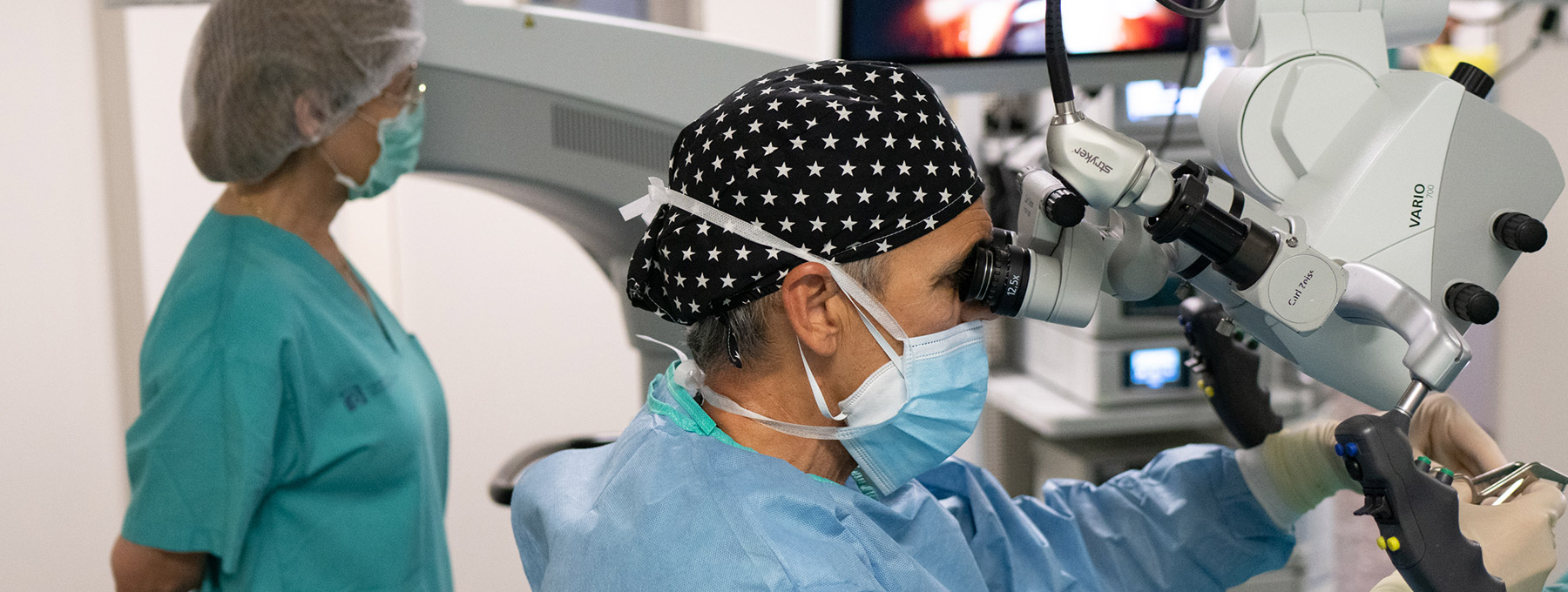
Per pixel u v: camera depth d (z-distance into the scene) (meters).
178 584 1.28
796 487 0.74
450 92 1.34
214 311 1.27
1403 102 0.78
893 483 0.82
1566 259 2.11
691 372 0.82
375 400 1.38
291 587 1.33
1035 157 2.16
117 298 2.30
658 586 0.69
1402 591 0.77
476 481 2.88
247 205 1.39
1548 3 1.81
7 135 2.11
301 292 1.33
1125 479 1.07
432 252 2.77
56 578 2.27
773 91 0.75
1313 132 0.81
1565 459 2.16
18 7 2.09
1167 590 1.00
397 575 1.40
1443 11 0.85
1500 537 0.74
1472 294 0.75
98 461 2.30
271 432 1.26
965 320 0.81
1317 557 2.22
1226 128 0.83
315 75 1.27
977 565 0.90
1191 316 1.02
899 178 0.72
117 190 2.27
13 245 2.14
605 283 2.88
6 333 2.15
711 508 0.71
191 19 2.30
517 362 2.86
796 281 0.73
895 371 0.76
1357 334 0.76
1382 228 0.76
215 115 1.30
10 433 2.18
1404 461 0.64
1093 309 0.77
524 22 1.32
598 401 2.93
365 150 1.35
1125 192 0.67
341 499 1.37
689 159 0.76
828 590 0.67
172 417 1.24
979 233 0.77
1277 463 0.97
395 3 1.29
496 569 2.92
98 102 2.22
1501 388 2.25
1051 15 0.68
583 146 1.34
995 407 2.62
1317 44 0.81
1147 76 1.54
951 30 1.50
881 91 0.75
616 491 0.78
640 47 1.33
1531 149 0.79
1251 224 0.68
